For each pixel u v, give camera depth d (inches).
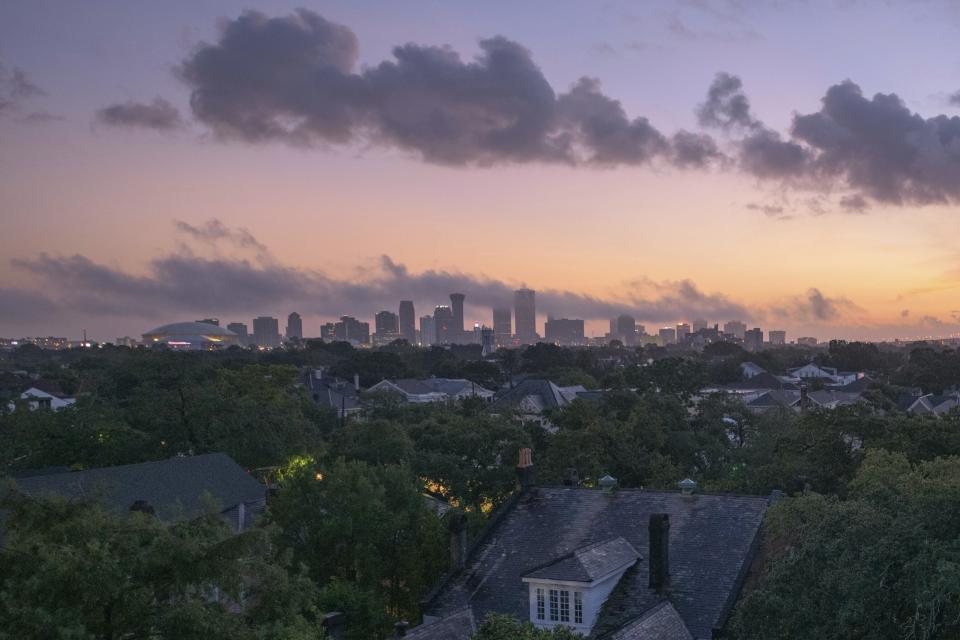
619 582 1320.1
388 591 1672.0
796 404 6210.6
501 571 1418.6
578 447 2650.1
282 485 1732.3
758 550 1330.0
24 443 2586.1
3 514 1136.2
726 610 1218.0
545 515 1531.7
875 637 873.5
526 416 4471.0
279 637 870.4
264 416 2984.7
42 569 756.6
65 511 860.6
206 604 843.4
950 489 969.5
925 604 818.8
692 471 3189.0
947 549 856.9
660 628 1151.6
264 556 938.7
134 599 788.0
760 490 2301.9
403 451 2586.1
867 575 869.2
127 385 4409.5
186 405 2898.6
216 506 916.6
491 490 2628.0
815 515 1051.3
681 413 3430.1
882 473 1594.5
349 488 1631.4
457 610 1286.9
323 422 4421.8
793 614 917.8
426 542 1660.9
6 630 735.7
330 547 1621.6
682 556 1348.4
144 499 2047.2
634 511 1483.8
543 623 1272.1
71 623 739.4
